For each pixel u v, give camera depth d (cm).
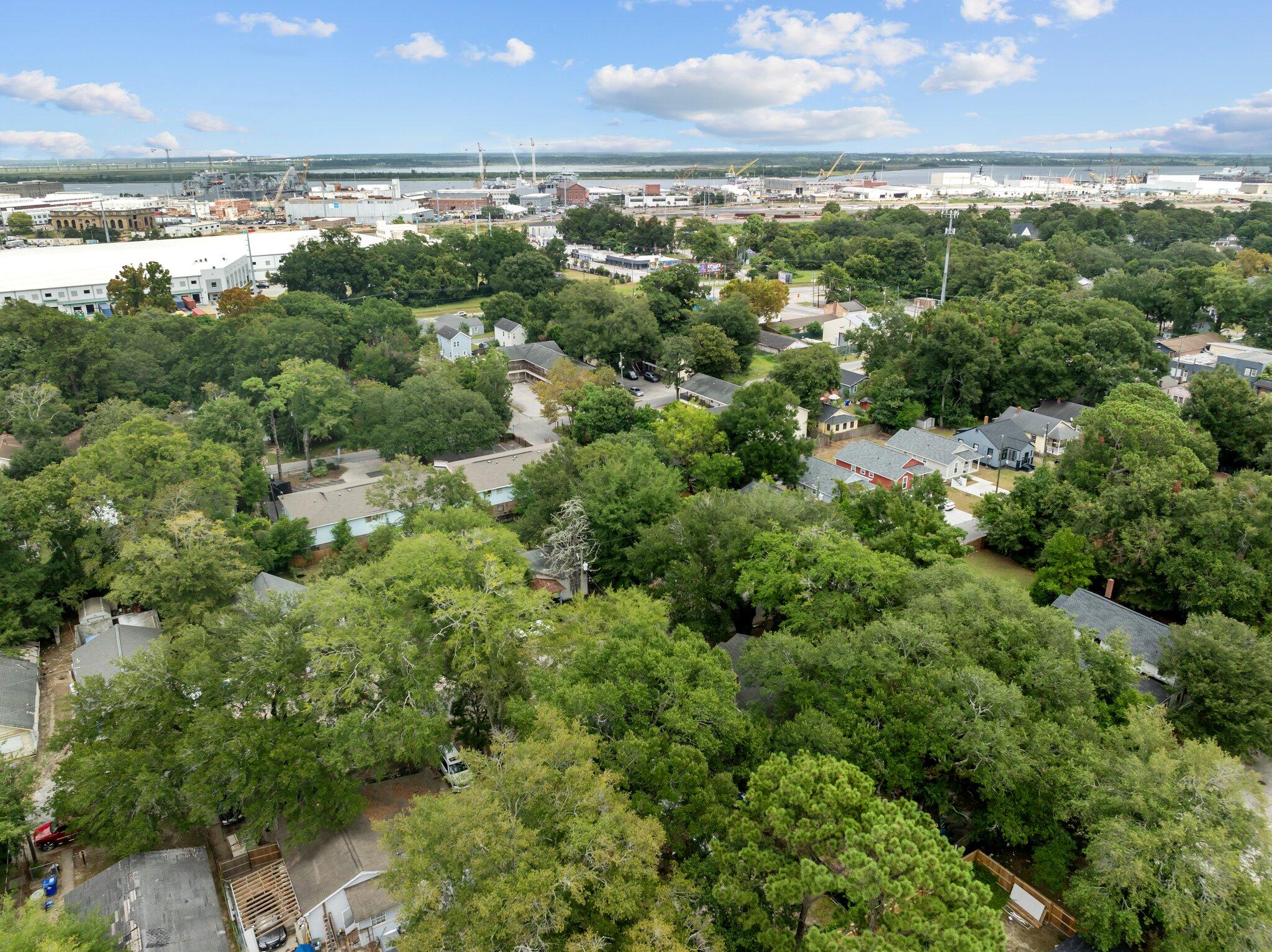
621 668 3975
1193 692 5006
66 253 19038
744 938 3216
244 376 10831
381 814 4294
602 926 3012
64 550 6612
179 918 3678
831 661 4256
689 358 12719
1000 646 4553
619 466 7062
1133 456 7450
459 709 5041
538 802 3256
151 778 3975
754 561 5512
